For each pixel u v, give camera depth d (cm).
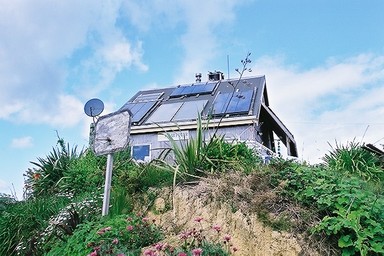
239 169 614
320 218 492
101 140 616
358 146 855
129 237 488
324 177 552
